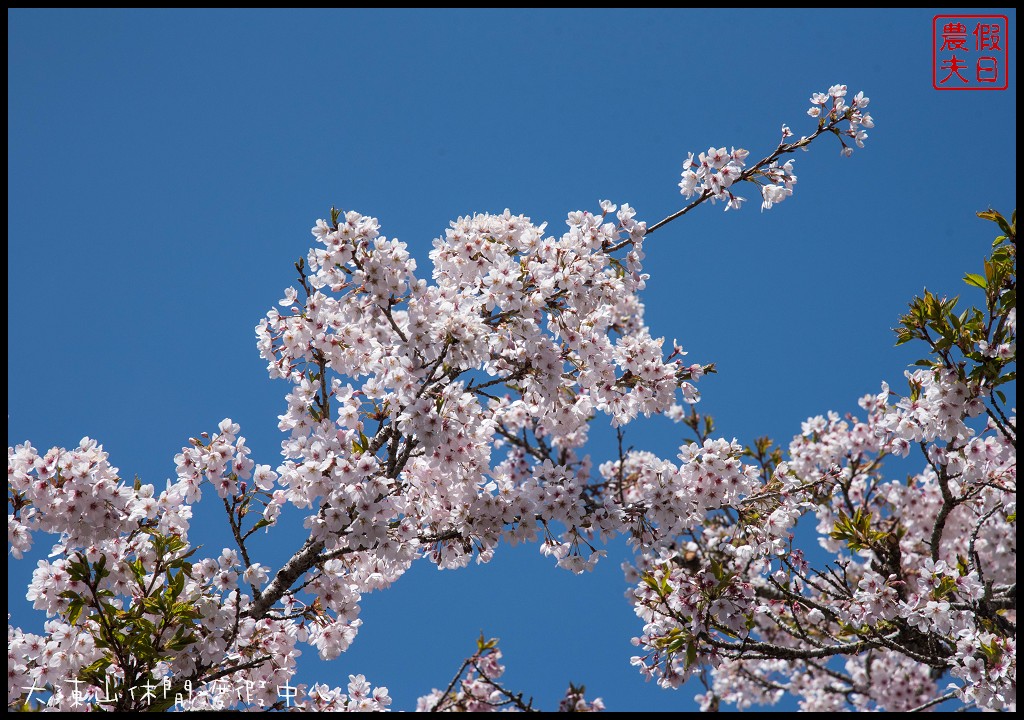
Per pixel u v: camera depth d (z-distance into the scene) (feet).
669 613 19.67
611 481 27.14
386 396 17.83
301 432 18.12
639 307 28.27
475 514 18.63
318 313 18.75
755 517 21.34
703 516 19.93
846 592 22.89
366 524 16.97
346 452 17.07
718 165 19.72
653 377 19.57
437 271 19.22
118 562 17.29
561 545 19.21
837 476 23.68
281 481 16.99
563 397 20.89
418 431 16.60
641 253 19.33
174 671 16.85
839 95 19.49
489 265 18.92
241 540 17.26
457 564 20.33
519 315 18.28
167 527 17.35
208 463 17.25
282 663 19.19
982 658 20.35
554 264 18.51
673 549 25.95
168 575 16.87
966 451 21.24
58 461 16.24
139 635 16.08
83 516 16.22
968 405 19.22
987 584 22.53
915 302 19.36
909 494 29.32
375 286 17.89
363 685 19.95
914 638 23.04
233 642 17.79
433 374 17.87
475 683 26.86
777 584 22.62
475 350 17.04
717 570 19.31
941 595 20.80
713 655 19.76
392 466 18.04
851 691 34.17
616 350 19.71
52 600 16.67
